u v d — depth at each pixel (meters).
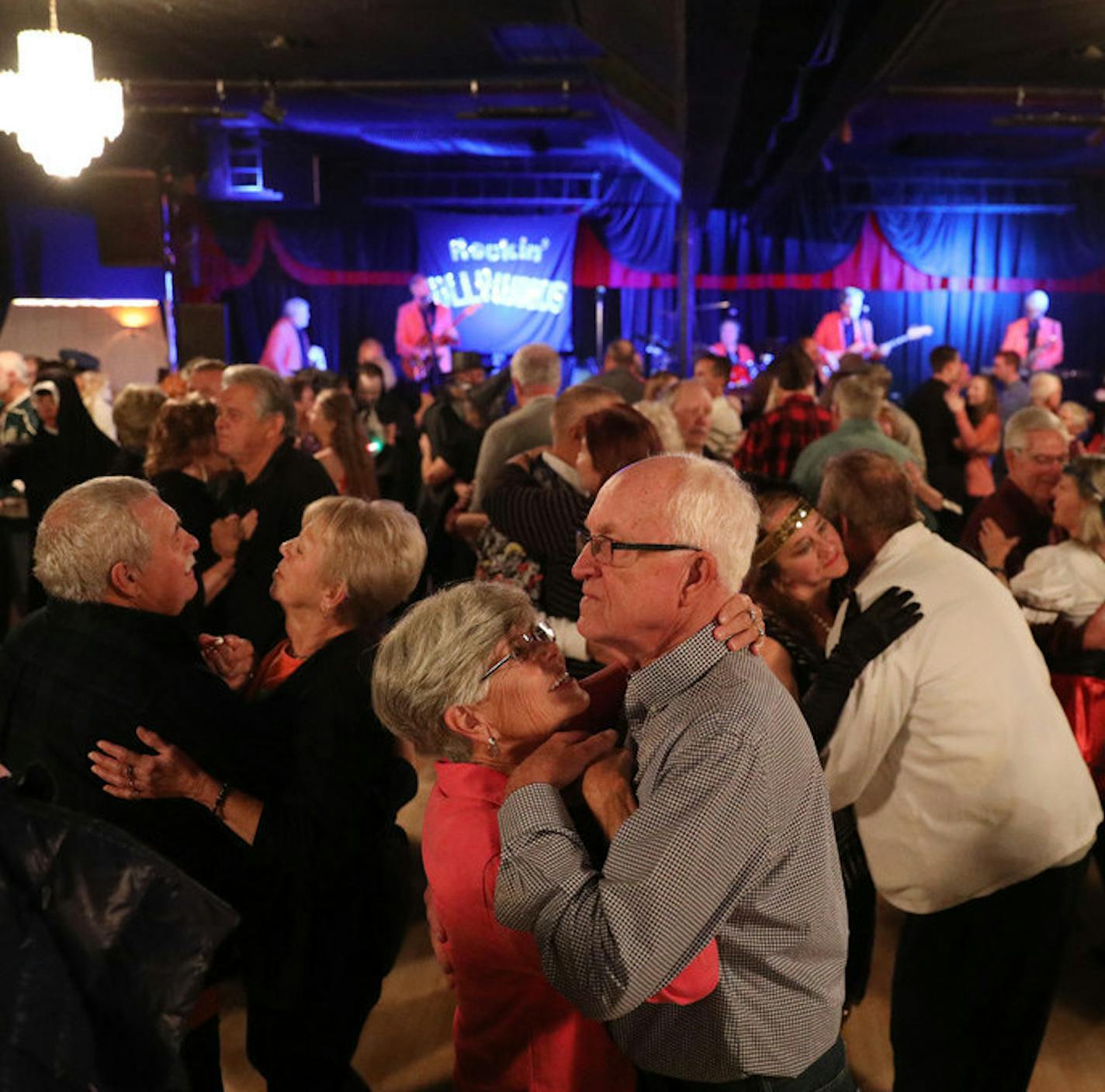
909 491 2.06
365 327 13.95
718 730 1.20
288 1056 1.84
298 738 1.77
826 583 2.20
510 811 1.26
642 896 1.16
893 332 13.99
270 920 1.79
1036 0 6.39
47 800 1.12
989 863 1.94
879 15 4.64
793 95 6.24
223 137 11.62
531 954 1.31
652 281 13.91
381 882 1.90
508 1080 1.41
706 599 1.28
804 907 1.26
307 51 8.41
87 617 1.71
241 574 3.04
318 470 3.14
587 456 2.52
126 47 8.26
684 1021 1.30
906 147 12.12
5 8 7.17
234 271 13.26
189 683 1.70
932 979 2.04
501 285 13.87
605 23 6.36
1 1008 0.98
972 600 1.94
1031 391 6.68
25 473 4.32
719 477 1.30
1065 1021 2.68
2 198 10.83
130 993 1.02
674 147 9.09
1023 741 1.90
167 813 1.74
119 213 10.95
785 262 13.77
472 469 4.93
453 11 7.17
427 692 1.37
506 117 9.23
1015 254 13.68
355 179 13.62
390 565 1.92
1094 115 10.08
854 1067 2.52
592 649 2.07
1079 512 2.61
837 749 1.91
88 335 11.13
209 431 3.10
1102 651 2.50
